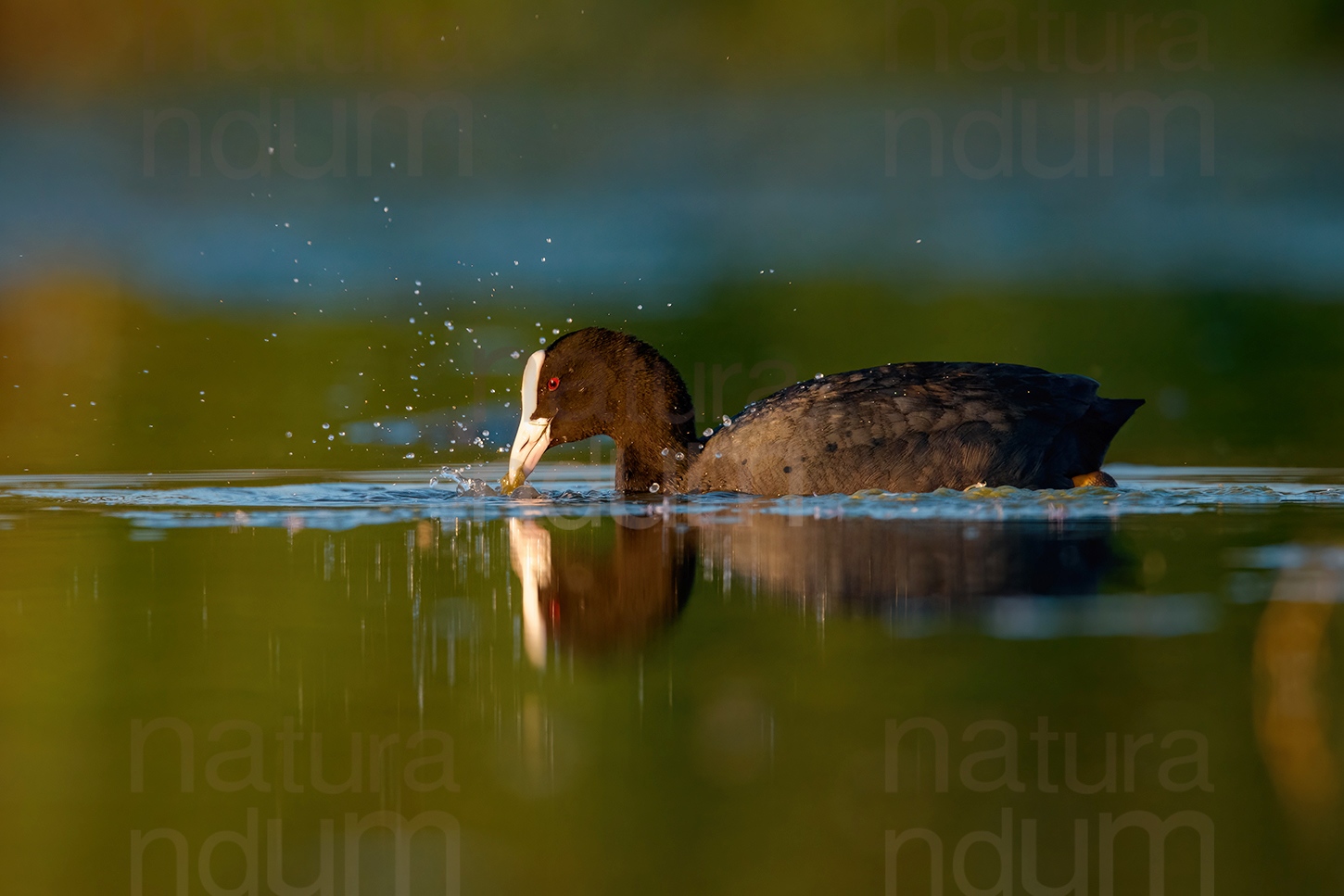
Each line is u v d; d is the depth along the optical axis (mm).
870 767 6578
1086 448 12359
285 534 11430
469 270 29047
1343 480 13516
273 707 7426
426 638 8500
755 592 9266
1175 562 9555
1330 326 23781
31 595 9414
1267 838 5969
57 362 21812
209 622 8812
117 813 6387
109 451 15898
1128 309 24938
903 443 11938
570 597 9359
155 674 7883
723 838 5980
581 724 7195
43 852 6016
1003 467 11844
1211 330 23359
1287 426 16938
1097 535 10484
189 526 11758
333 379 20422
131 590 9539
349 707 7438
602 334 13617
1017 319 23922
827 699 7293
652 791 6445
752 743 6793
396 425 17719
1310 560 9562
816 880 5688
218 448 16188
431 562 10352
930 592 9016
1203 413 17859
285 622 8852
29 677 7828
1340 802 6203
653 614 8859
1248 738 6711
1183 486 13094
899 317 23922
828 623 8547
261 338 23516
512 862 5855
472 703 7473
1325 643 7797
